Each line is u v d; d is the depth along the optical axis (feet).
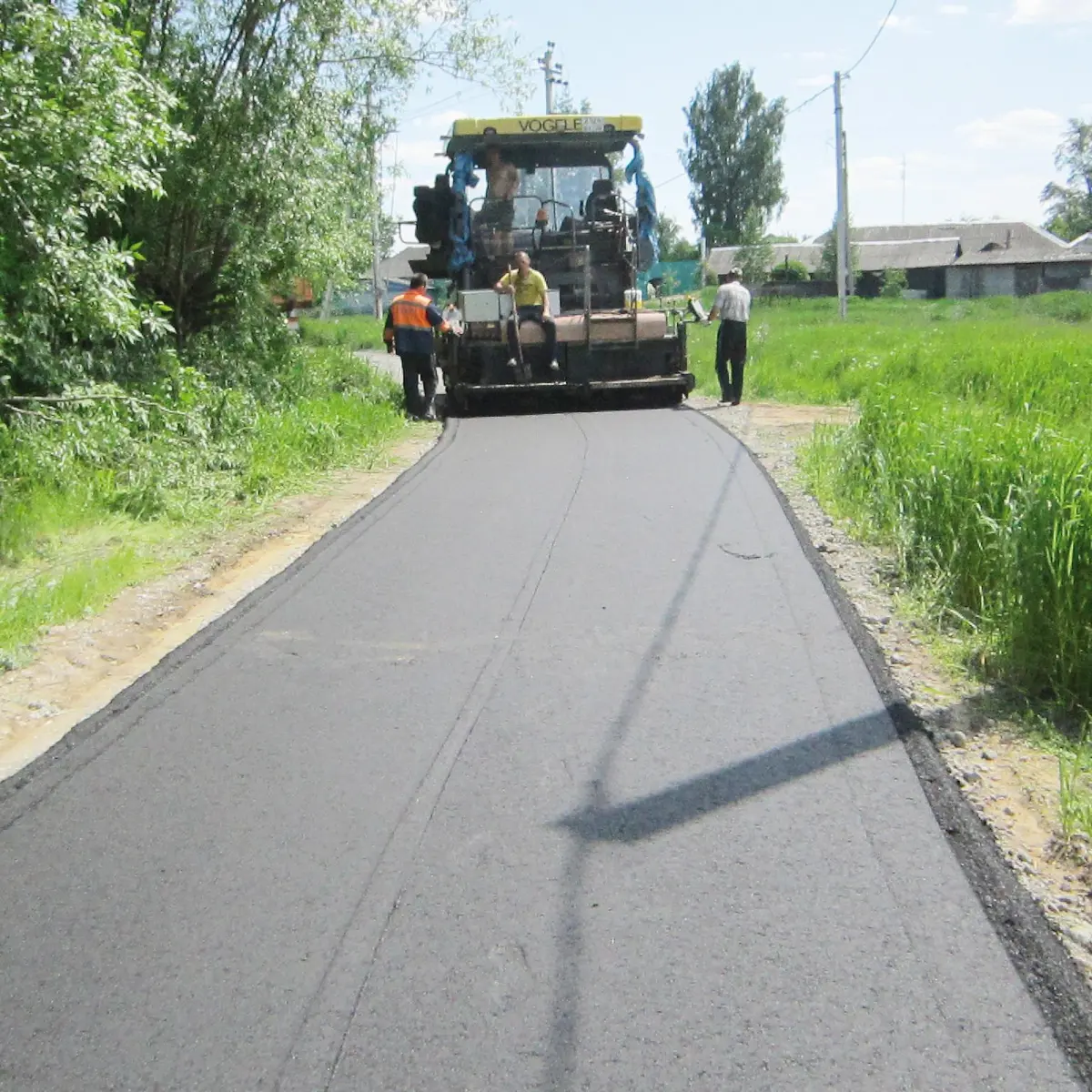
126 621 22.41
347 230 49.65
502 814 14.21
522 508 30.42
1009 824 13.80
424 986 10.98
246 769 15.69
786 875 12.68
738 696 17.52
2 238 29.63
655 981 10.94
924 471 25.00
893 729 16.25
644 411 49.73
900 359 57.06
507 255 54.44
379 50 47.73
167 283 46.29
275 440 37.01
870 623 20.76
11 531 26.61
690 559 24.93
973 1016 10.36
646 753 15.74
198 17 43.04
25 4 29.50
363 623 21.50
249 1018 10.62
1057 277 247.50
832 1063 9.82
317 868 13.11
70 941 11.91
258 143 44.09
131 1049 10.27
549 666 19.03
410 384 50.47
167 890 12.78
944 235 296.10
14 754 16.65
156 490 30.81
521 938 11.67
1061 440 25.48
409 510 30.78
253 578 25.09
